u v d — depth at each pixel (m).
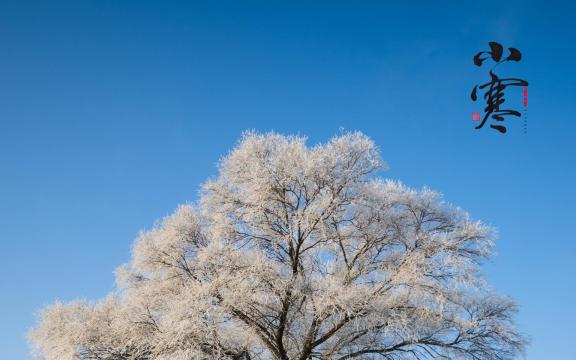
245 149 17.77
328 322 19.14
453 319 18.27
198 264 18.05
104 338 18.88
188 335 16.28
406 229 18.45
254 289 17.06
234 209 18.12
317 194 17.44
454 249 17.42
